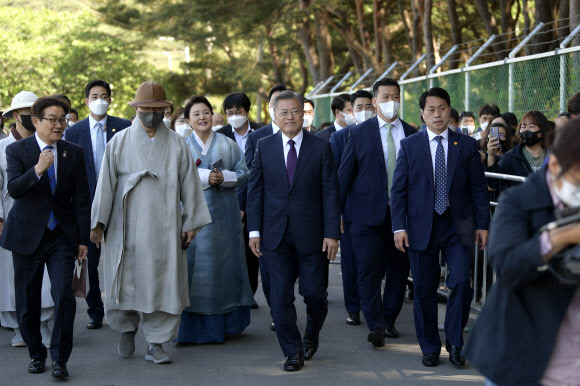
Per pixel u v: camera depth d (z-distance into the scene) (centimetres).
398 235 531
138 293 535
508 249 248
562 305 251
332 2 2066
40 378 510
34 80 3856
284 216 525
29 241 507
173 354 573
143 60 4078
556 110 907
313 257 527
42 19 3934
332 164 532
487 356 259
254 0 2250
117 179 542
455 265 519
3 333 640
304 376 513
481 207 527
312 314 546
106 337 626
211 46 3002
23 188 499
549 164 248
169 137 548
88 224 523
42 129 509
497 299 262
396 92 598
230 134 743
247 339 620
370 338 577
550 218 252
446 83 1206
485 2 1692
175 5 2717
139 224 534
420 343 537
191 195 550
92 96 687
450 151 526
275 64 3184
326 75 2456
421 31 1906
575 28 963
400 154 538
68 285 504
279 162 529
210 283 596
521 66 980
